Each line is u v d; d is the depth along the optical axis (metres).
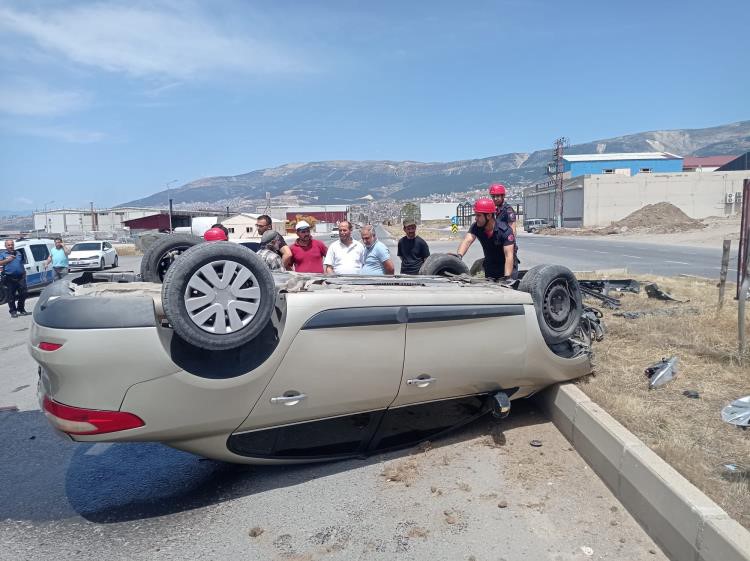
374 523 3.78
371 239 8.32
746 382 5.55
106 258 33.25
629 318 8.43
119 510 4.13
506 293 4.95
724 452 4.06
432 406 4.82
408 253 8.88
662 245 35.94
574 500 3.95
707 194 72.19
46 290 4.25
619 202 73.25
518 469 4.45
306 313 4.10
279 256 7.81
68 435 3.67
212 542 3.64
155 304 3.95
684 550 3.11
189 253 3.69
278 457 4.37
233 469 4.73
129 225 91.44
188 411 3.82
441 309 4.55
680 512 3.17
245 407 3.98
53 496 4.39
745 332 7.21
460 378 4.70
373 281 5.24
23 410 6.68
